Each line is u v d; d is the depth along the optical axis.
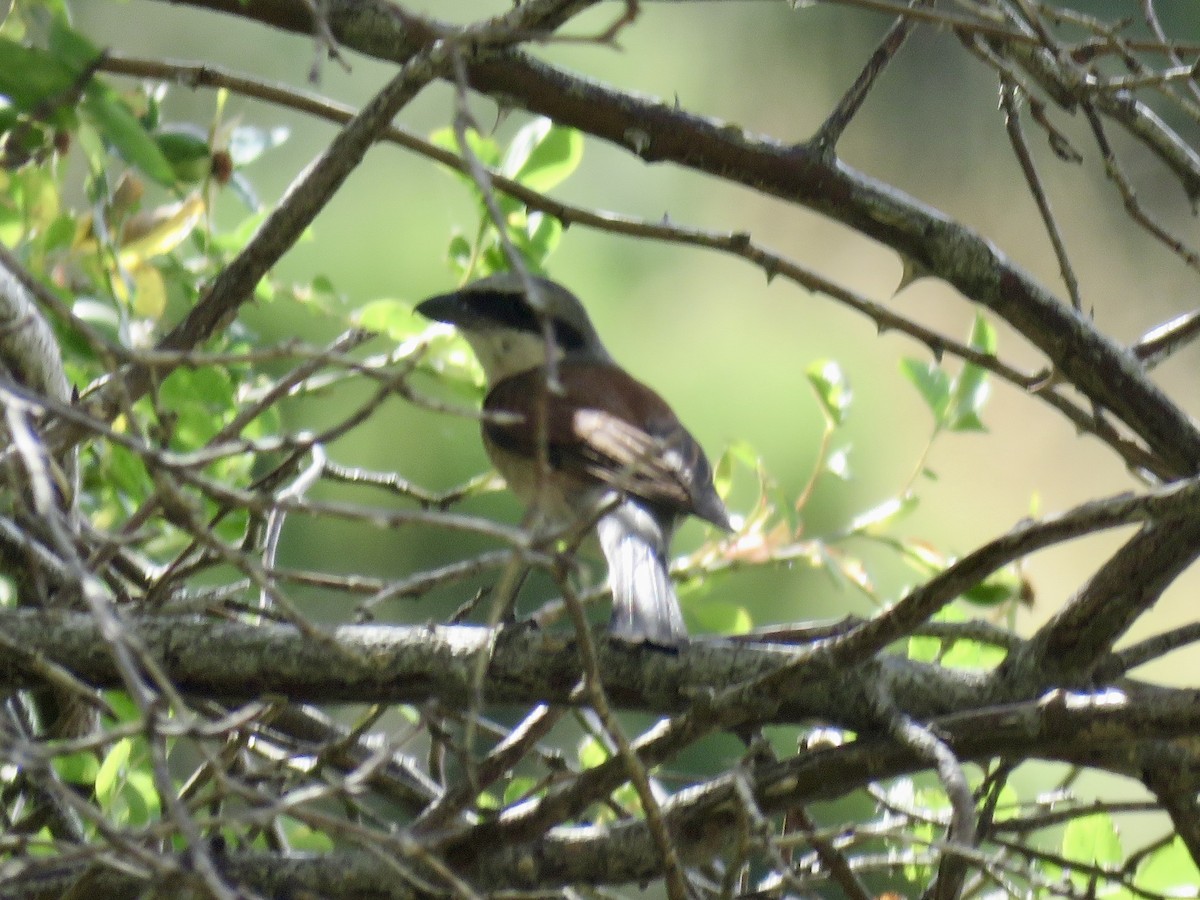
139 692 4.35
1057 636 6.57
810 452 15.45
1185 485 5.11
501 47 6.78
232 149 8.76
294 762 7.30
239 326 9.09
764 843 5.20
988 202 18.70
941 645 7.49
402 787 7.87
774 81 18.19
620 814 7.65
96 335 4.89
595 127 7.09
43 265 7.87
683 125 7.14
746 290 16.83
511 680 6.36
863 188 7.25
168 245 8.34
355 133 6.72
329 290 9.10
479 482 8.70
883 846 9.80
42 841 4.75
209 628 6.21
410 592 5.90
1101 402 7.49
